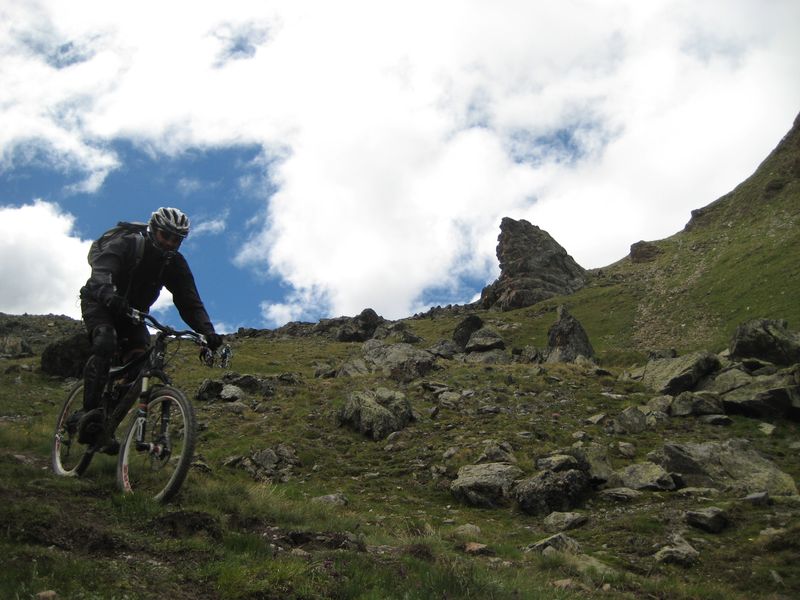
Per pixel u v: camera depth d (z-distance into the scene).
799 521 16.02
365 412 25.86
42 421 17.97
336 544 6.20
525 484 18.91
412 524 14.12
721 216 163.75
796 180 152.38
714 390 30.09
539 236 147.75
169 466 7.99
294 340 98.00
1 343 48.19
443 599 5.51
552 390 31.34
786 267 105.50
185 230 6.80
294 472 21.67
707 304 105.31
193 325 7.03
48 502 5.67
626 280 138.00
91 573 4.15
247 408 28.27
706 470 20.55
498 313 127.44
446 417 27.48
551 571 10.00
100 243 6.76
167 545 5.03
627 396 30.67
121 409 6.84
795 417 27.03
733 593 11.52
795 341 32.62
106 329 6.71
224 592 4.43
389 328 103.88
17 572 3.87
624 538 15.61
